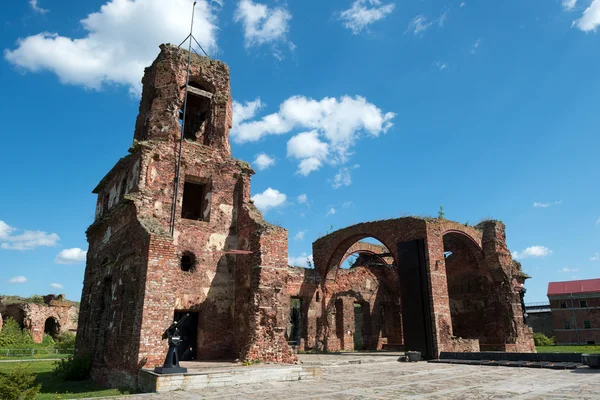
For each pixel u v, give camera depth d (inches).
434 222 1034.7
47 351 1603.1
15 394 440.5
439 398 403.5
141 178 695.1
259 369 529.7
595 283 2498.8
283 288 701.9
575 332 2368.4
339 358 879.1
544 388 467.5
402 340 1338.6
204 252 729.0
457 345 965.2
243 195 788.6
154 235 597.6
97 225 844.0
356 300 1318.9
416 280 997.2
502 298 1175.6
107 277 745.0
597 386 471.2
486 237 1217.4
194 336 711.1
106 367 659.4
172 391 453.4
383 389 468.8
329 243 1252.5
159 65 813.9
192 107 937.5
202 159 780.6
